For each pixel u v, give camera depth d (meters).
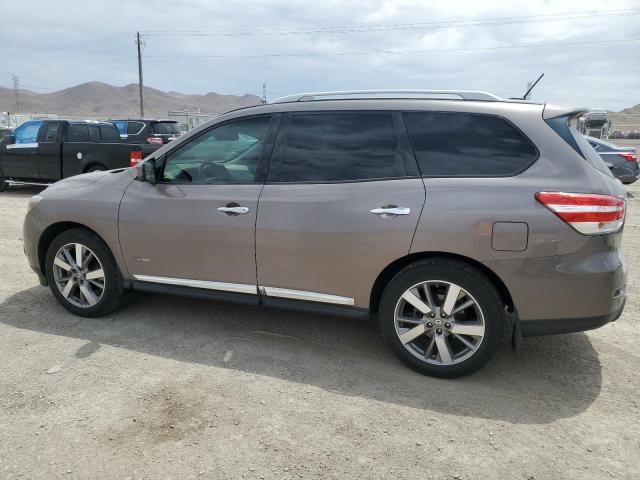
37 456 2.67
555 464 2.69
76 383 3.39
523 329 3.34
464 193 3.33
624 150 14.07
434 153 3.51
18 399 3.18
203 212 3.95
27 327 4.29
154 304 4.86
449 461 2.70
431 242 3.36
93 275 4.44
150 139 16.77
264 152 3.90
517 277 3.25
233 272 3.94
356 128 3.71
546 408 3.22
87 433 2.86
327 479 2.54
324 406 3.19
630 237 8.41
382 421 3.04
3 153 12.69
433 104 3.61
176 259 4.10
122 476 2.53
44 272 4.73
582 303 3.21
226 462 2.65
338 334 4.29
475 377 3.60
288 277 3.78
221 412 3.09
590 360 3.88
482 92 3.64
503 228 3.22
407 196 3.44
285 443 2.81
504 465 2.67
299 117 3.87
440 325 3.48
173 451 2.72
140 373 3.54
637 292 5.48
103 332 4.22
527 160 3.33
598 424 3.06
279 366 3.71
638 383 3.55
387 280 3.69
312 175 3.74
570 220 3.14
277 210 3.73
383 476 2.57
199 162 4.10
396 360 3.83
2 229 8.30
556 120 3.40
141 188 4.23
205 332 4.27
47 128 12.28
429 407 3.20
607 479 2.58
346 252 3.57
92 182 4.50
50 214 4.48
